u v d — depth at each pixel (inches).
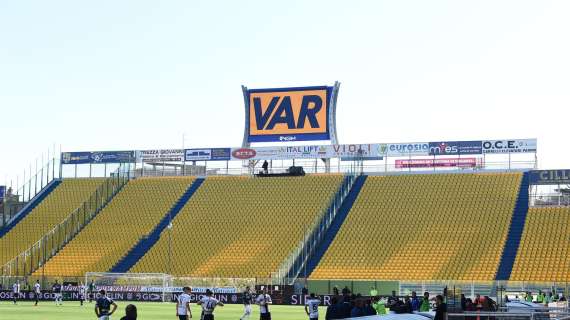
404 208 4923.7
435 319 1185.4
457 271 4276.6
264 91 5442.9
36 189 5792.3
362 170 5393.7
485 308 1768.0
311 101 5344.5
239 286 4180.6
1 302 4170.8
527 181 4968.0
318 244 4714.6
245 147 5516.7
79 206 5511.8
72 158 5910.4
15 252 5142.7
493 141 5118.1
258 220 5059.1
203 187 5536.4
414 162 5300.2
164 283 4269.2
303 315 3112.7
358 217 4909.0
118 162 5831.7
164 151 5703.7
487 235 4537.4
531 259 4264.3
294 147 5418.3
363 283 4178.2
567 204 4709.6
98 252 4987.7
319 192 5241.1
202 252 4820.4
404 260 4441.4
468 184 5044.3
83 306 3698.3
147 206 5418.3
